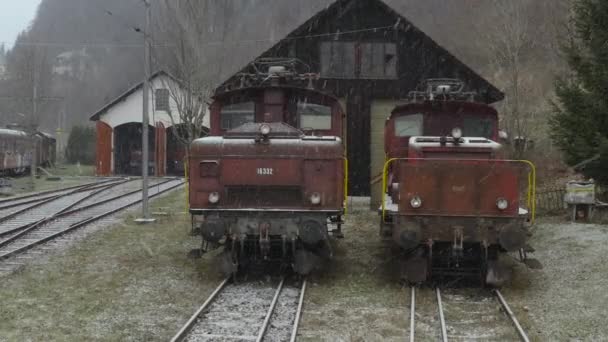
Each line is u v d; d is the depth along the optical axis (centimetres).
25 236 1609
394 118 1427
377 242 1510
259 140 1132
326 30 2347
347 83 2338
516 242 1036
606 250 1259
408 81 2342
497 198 1071
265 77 1389
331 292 1090
